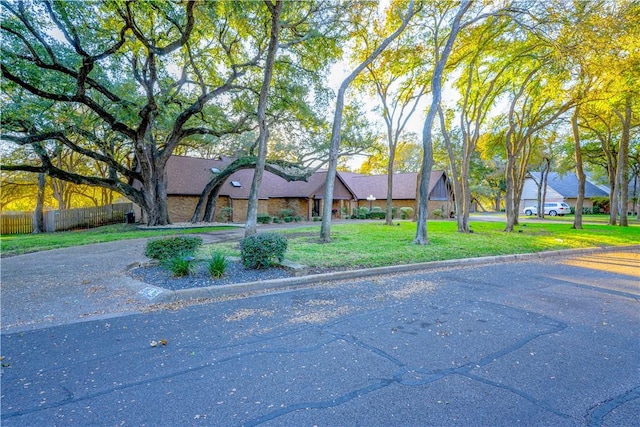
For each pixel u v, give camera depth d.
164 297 4.89
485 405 2.36
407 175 35.34
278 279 5.88
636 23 9.78
